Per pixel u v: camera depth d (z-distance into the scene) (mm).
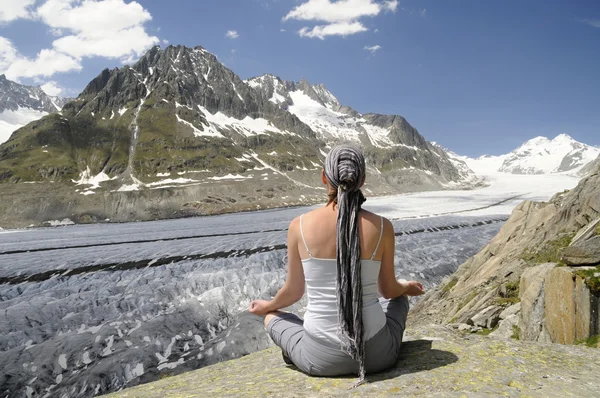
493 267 16172
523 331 9320
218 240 72562
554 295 8219
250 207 190125
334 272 2912
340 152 2871
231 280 37219
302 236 2973
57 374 20203
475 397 2723
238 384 3385
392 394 2793
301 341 3234
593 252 7969
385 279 3160
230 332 25516
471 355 3557
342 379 3102
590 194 12984
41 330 25500
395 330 3273
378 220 2955
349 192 2850
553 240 13117
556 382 2998
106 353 22438
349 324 2854
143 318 27953
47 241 88375
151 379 20312
